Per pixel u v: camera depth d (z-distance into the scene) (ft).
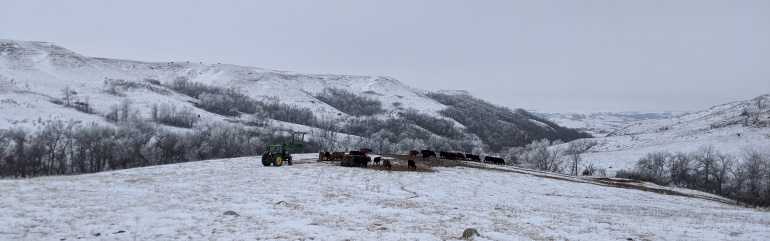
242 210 45.78
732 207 92.07
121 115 414.41
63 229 32.94
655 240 35.40
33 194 48.34
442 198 69.62
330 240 32.48
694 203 100.48
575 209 64.69
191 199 51.47
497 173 132.77
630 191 118.62
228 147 282.15
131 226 34.88
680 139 386.93
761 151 279.49
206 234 33.17
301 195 60.23
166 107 440.86
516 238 35.45
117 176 81.71
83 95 543.80
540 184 113.80
